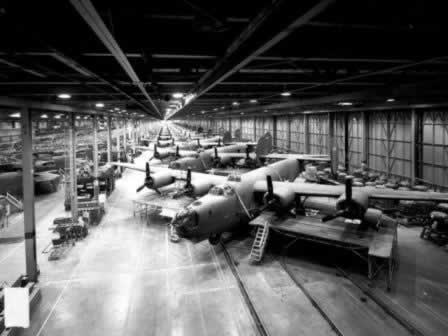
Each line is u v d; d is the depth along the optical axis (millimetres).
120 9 5230
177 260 17500
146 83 10797
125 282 15094
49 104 16594
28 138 14328
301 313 12250
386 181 28328
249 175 21609
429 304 12617
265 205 18891
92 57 8086
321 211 21156
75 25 6508
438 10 5836
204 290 14188
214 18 5098
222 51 7367
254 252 17844
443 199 16156
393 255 15422
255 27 4844
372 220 16656
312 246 19219
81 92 13539
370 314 12047
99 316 12398
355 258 17297
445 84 11914
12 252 19281
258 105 31797
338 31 7609
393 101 23250
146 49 7086
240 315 12219
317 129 43750
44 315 12539
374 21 5754
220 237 19141
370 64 10047
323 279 14961
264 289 14148
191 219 16141
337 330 11055
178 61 9570
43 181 34719
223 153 42781
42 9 5090
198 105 32031
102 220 25156
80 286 14773
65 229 19484
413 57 8086
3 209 24688
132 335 11211
